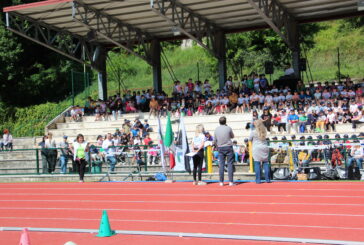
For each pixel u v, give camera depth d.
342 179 17.91
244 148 22.28
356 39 51.03
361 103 26.31
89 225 12.04
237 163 21.73
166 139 19.92
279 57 48.47
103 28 33.75
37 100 50.97
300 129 26.02
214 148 22.48
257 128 17.55
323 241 9.09
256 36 49.53
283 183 17.50
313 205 13.10
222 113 30.06
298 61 31.95
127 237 10.23
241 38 50.12
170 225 11.46
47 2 28.22
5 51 47.72
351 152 18.06
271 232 10.22
